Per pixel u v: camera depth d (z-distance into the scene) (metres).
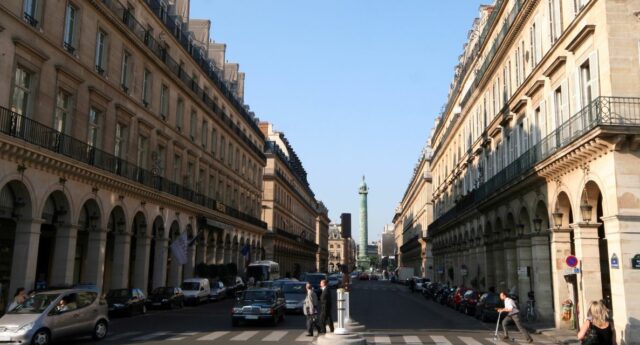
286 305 28.88
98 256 27.30
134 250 36.28
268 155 76.75
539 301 24.77
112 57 29.78
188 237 41.81
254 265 52.09
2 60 20.62
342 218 20.19
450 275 50.28
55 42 24.20
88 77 27.14
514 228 30.58
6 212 21.39
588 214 19.78
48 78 23.72
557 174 22.14
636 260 16.78
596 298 19.52
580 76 20.47
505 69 32.19
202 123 45.88
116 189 29.16
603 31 18.38
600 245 21.14
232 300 41.72
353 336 16.27
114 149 29.94
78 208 25.50
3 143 19.64
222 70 55.59
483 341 18.20
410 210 110.31
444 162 61.81
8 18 20.98
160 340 17.52
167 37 37.72
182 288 36.25
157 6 35.97
